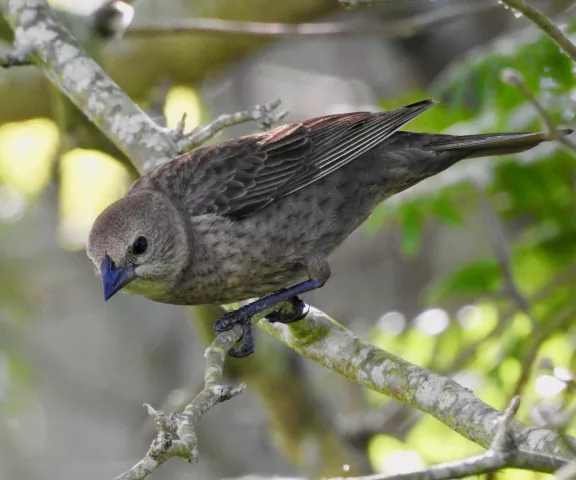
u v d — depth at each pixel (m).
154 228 8.68
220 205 8.88
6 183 15.36
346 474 13.48
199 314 12.72
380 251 17.25
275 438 14.22
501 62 12.25
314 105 19.31
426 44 16.03
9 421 16.17
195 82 14.84
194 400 6.71
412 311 16.64
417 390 7.77
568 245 12.57
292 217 9.05
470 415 7.34
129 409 17.47
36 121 14.98
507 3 7.38
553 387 9.12
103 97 9.91
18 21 10.34
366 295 17.00
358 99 19.28
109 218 8.71
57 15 11.60
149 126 9.76
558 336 11.82
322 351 8.45
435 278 15.53
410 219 12.50
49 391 17.23
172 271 8.77
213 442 15.91
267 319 8.94
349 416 14.51
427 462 12.23
